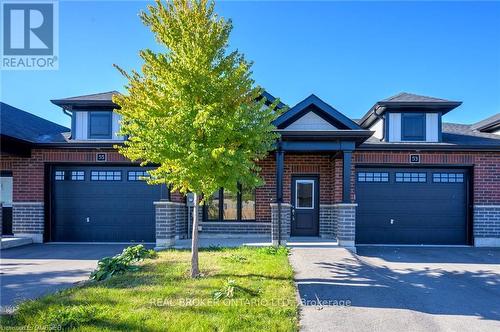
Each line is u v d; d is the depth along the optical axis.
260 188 12.29
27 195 11.95
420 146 11.51
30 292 5.94
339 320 4.58
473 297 5.84
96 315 4.43
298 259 8.20
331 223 12.08
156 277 6.36
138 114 6.29
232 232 12.28
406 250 10.70
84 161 11.97
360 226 12.01
